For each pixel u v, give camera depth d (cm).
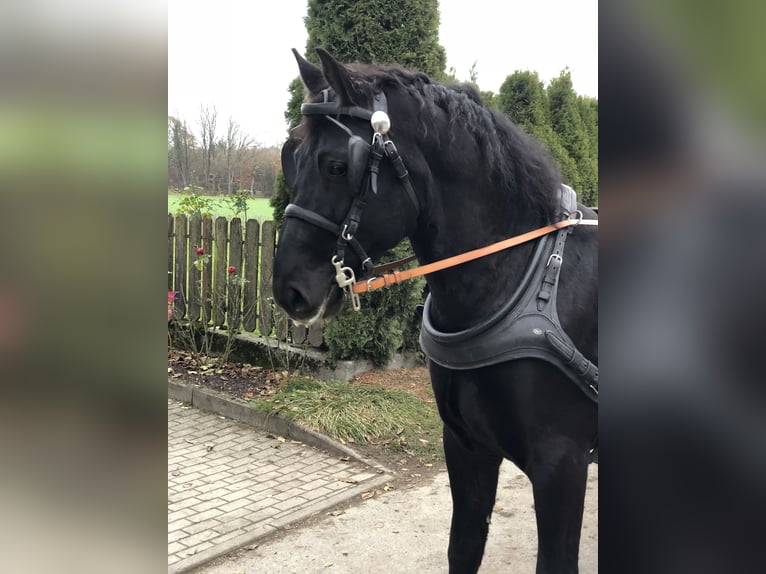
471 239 160
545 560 151
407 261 187
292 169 173
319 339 492
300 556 267
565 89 758
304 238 152
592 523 280
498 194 163
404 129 156
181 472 354
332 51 445
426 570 256
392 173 152
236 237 529
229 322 531
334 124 151
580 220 168
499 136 166
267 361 511
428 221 161
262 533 283
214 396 456
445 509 309
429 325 173
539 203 165
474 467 188
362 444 386
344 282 151
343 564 261
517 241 161
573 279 160
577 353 150
